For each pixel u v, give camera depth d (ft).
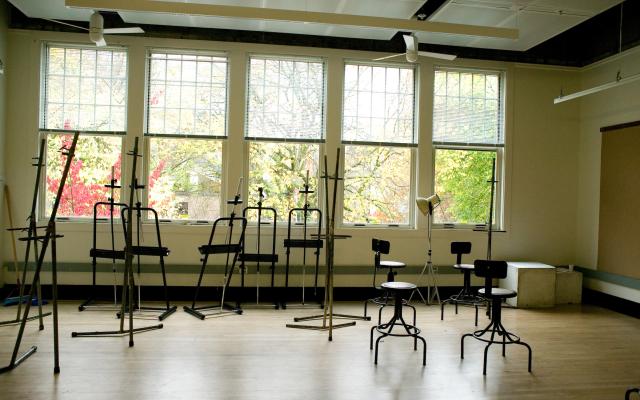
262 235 20.36
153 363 12.46
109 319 16.58
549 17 17.61
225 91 20.42
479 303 18.71
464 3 16.57
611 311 19.76
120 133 19.77
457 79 21.88
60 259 19.40
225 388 10.98
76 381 11.14
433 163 21.62
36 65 19.33
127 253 13.87
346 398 10.61
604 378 12.25
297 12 14.84
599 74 21.45
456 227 21.84
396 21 15.29
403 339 15.12
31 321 16.12
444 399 10.73
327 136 20.74
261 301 20.12
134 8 14.39
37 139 19.48
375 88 21.33
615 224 20.11
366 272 20.93
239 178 20.25
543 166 22.34
